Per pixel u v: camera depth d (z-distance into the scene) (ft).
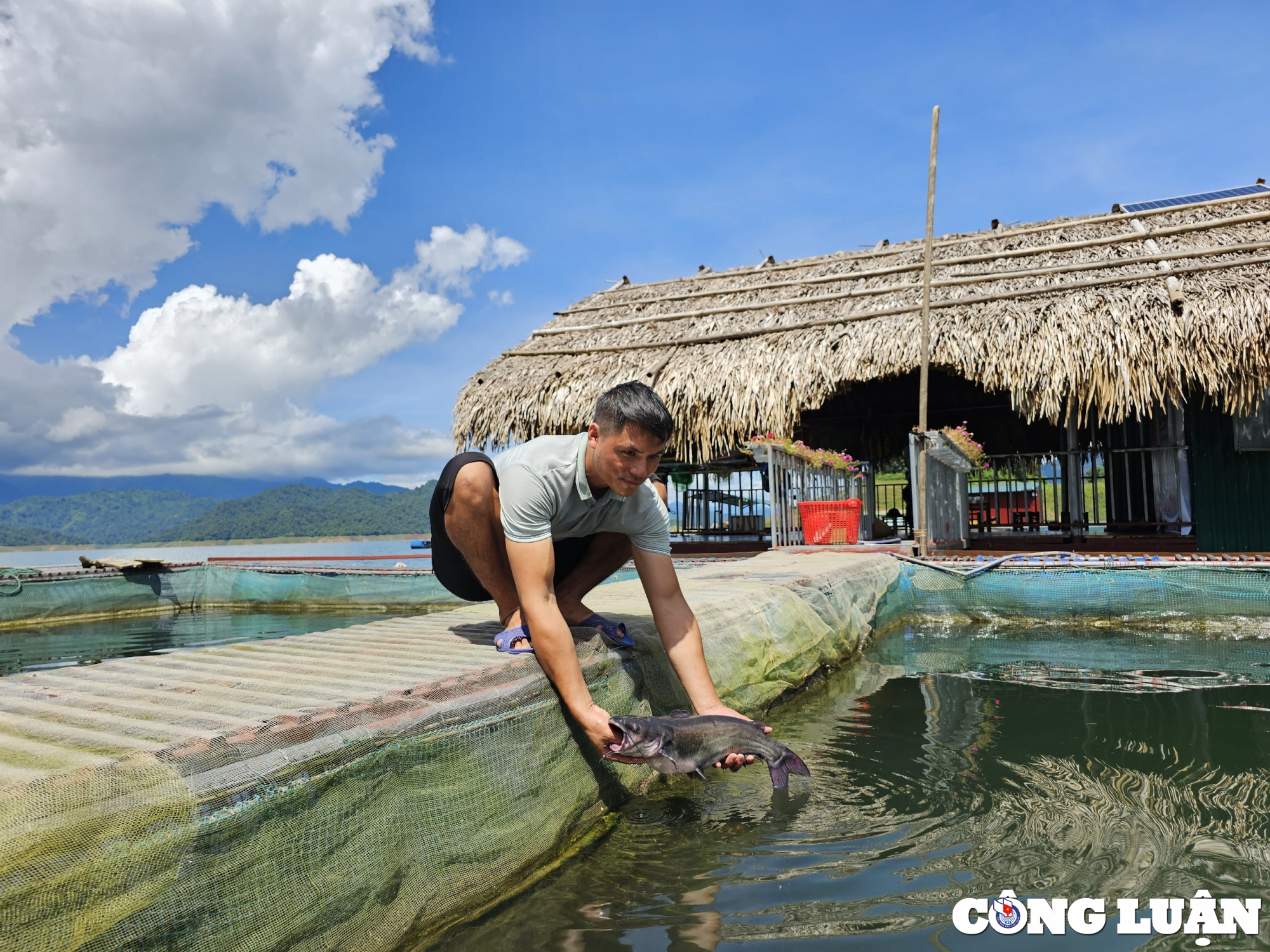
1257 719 12.85
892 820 9.06
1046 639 22.17
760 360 36.37
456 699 7.55
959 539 36.70
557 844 8.30
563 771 8.61
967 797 9.67
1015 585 24.88
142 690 7.34
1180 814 8.93
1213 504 33.06
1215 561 23.24
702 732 8.54
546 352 43.19
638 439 8.30
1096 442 46.83
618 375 38.88
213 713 6.33
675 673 11.66
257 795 5.40
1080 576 24.13
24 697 7.08
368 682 7.66
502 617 10.34
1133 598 23.56
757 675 13.97
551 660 8.44
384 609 36.40
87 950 4.39
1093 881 7.38
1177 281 30.94
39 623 35.68
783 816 9.32
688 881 7.66
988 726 12.90
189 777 5.16
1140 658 18.75
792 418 35.68
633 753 7.94
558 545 10.84
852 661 19.47
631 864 8.07
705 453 36.94
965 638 22.85
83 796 4.60
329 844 5.86
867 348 34.42
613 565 11.23
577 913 7.05
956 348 32.78
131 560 41.50
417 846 6.64
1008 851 8.07
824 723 13.51
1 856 4.12
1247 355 28.53
